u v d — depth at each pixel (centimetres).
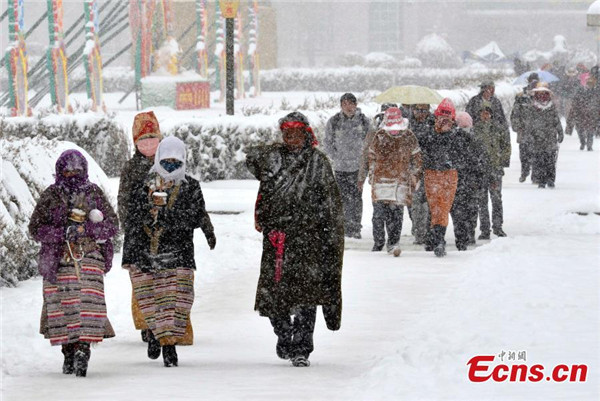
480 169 3503
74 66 9612
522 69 10750
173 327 1997
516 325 2172
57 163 1986
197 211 2020
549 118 5234
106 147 5306
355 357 2039
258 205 2009
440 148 3347
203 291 2856
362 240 3806
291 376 1853
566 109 9600
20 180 3044
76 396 1706
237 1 5356
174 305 2006
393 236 3416
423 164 3369
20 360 2070
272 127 5256
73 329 1938
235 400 1639
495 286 2695
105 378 1870
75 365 1903
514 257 3189
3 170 2998
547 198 4844
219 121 5259
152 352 2064
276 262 1989
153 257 2002
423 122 3425
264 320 2477
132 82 14750
